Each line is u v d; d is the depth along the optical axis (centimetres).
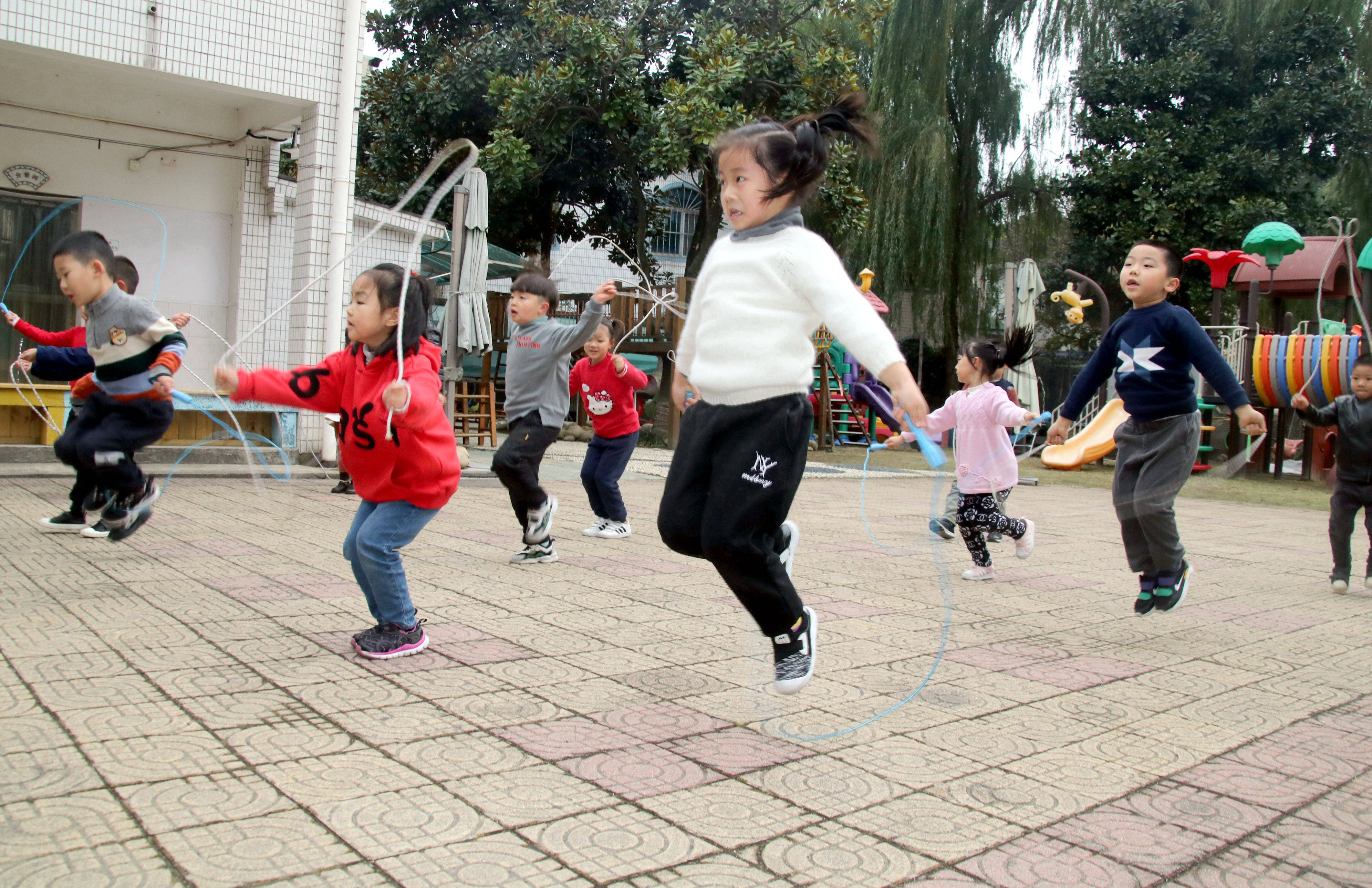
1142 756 267
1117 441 441
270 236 946
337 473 866
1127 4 1788
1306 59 1725
